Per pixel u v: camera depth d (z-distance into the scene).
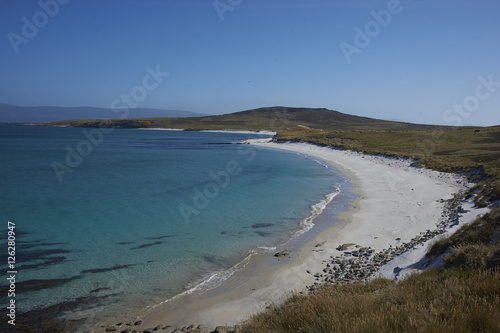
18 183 34.44
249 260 14.55
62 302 10.77
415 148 62.66
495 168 30.83
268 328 6.35
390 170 44.12
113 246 16.28
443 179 34.69
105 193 29.69
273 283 12.16
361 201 26.38
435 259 10.93
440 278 8.14
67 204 25.20
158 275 13.01
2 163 51.22
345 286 9.38
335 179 38.59
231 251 15.70
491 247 8.82
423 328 4.56
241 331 6.91
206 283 12.30
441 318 4.97
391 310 5.43
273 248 16.06
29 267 13.58
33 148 81.12
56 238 17.34
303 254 15.12
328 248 15.84
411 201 25.30
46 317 9.84
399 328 4.88
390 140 79.75
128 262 14.30
